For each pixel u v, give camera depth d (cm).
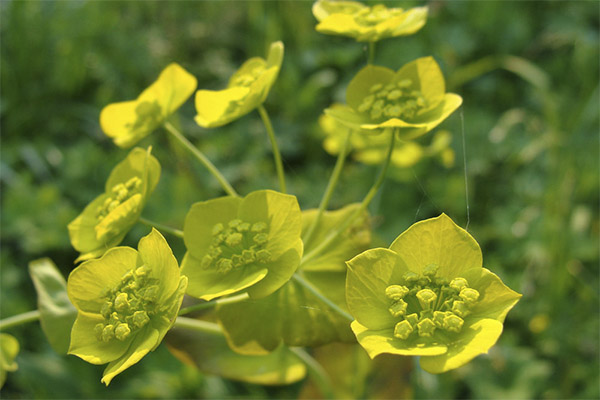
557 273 27
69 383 25
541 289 28
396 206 31
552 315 27
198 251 15
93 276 14
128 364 13
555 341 27
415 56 36
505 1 39
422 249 14
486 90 37
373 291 14
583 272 29
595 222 31
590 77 37
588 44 37
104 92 38
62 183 33
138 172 17
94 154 34
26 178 32
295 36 40
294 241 15
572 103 37
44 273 18
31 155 34
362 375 21
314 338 17
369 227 18
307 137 35
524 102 37
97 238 16
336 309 15
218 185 33
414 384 24
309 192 32
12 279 28
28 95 38
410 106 16
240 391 26
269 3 41
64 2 40
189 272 15
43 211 30
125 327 14
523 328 28
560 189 30
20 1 38
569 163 31
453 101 16
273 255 15
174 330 19
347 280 14
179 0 44
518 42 39
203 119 17
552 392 26
